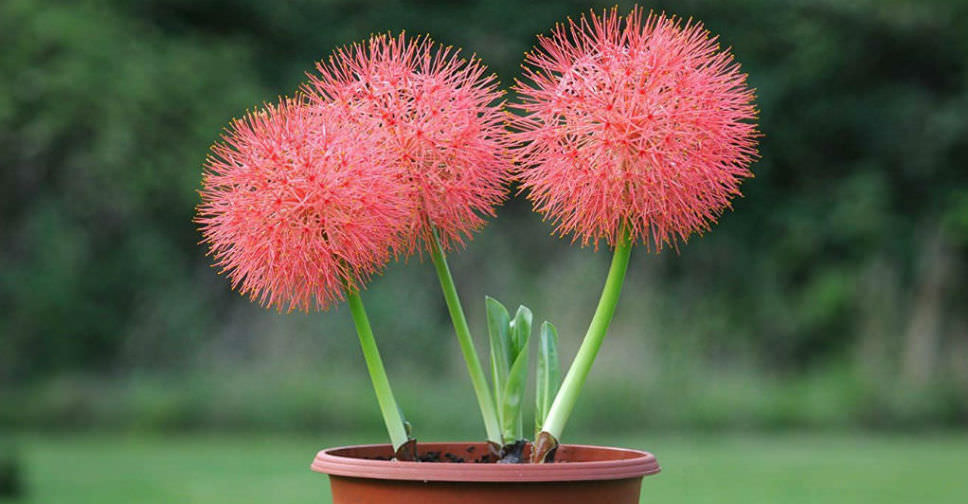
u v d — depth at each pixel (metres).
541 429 1.89
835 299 13.48
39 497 6.89
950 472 8.26
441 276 1.94
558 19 14.24
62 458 8.88
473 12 14.40
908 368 12.68
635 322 11.85
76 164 12.58
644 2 14.12
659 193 1.80
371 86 1.92
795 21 14.85
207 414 10.99
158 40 13.34
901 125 15.02
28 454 9.10
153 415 10.92
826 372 13.12
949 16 14.84
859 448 9.96
